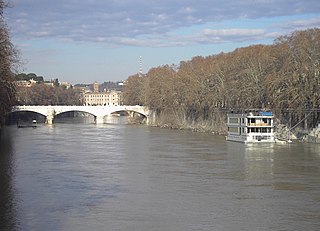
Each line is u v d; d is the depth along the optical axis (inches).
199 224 2098.9
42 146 5187.0
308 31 6250.0
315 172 3376.0
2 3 3097.9
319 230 2020.2
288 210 2325.3
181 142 5782.5
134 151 4736.7
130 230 2009.1
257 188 2829.7
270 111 6003.9
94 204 2428.6
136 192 2714.1
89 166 3671.3
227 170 3486.7
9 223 2092.8
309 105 6008.9
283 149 4909.0
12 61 4074.8
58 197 2573.8
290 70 6141.7
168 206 2399.1
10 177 3149.6
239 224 2101.4
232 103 7549.2
